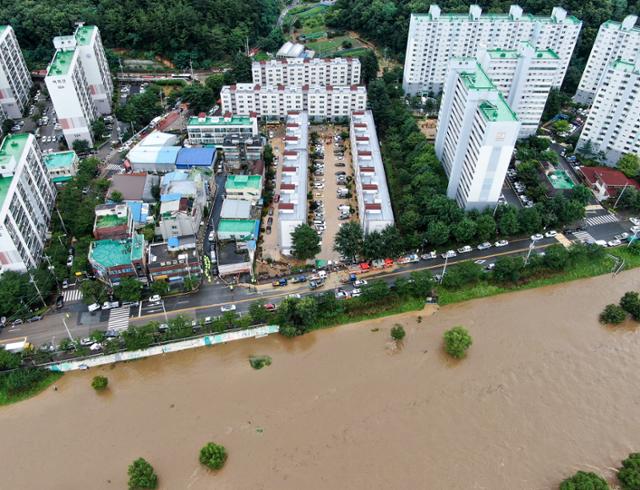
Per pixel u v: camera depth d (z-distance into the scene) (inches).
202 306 7578.7
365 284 7824.8
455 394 6525.6
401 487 5575.8
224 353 7047.2
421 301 7751.0
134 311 7485.2
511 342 7199.8
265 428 6122.1
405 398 6476.4
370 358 6993.1
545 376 6742.1
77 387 6599.4
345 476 5664.4
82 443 5979.3
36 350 6835.6
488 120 7839.6
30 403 6407.5
